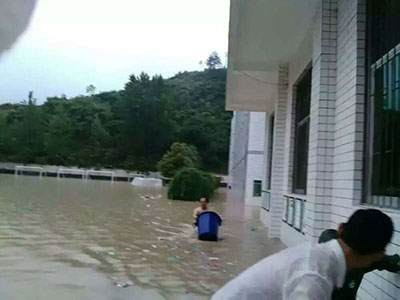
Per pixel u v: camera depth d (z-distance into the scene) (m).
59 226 9.98
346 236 1.76
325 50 5.19
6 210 12.53
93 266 6.25
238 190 28.09
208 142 53.31
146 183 32.72
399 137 3.46
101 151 51.16
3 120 45.66
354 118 4.31
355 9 4.38
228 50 8.34
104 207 14.99
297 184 8.20
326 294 1.60
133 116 51.53
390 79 3.70
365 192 4.17
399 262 2.56
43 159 48.00
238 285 1.77
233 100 13.23
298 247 1.82
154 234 9.49
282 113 9.19
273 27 6.96
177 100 60.44
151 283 5.43
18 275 5.54
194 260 6.91
